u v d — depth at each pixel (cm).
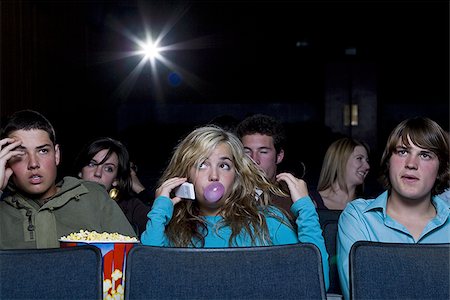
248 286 166
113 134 1233
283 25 1401
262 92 1448
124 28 1311
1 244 228
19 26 662
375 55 1403
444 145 220
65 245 189
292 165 354
